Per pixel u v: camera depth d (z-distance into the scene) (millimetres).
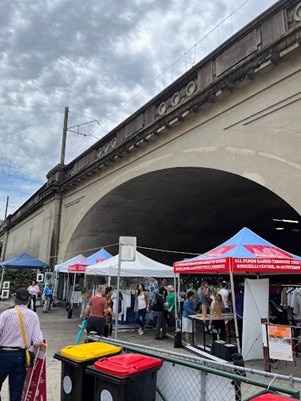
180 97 12805
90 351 4336
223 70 10805
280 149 8898
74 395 4113
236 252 8172
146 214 20719
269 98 9398
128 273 12258
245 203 18250
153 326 14070
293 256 8703
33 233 28953
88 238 21406
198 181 14859
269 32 9391
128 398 3570
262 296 8680
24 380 4484
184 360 4016
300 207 8125
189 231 24188
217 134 11000
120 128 16797
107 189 17562
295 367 7789
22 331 4512
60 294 21875
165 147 13547
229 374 3453
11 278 27203
